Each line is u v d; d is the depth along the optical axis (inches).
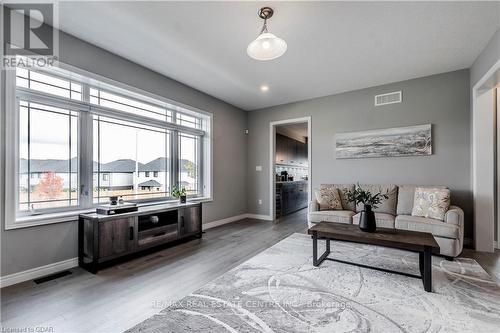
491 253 119.4
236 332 60.7
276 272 96.9
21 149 94.4
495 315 67.5
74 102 107.6
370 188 151.9
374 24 96.0
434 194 122.9
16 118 90.8
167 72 141.5
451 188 139.2
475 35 103.0
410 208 134.1
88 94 115.6
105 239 101.0
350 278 91.2
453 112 139.5
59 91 105.5
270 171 211.5
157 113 150.4
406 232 97.3
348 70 139.4
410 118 151.5
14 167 87.5
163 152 154.9
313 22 94.8
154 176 148.9
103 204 121.1
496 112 131.8
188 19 93.4
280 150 272.5
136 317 67.4
